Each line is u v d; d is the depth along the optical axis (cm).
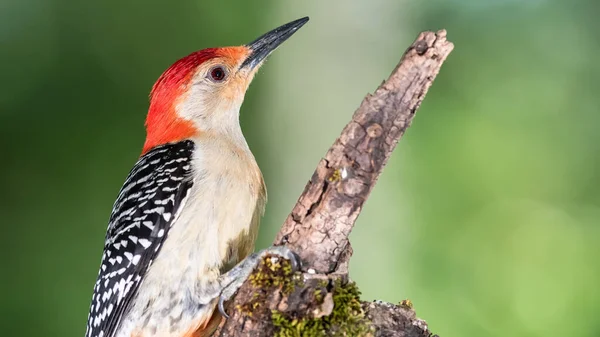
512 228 1577
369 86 1661
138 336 643
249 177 664
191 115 732
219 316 645
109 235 688
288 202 1605
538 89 1775
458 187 1633
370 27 1669
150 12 1513
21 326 1285
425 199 1611
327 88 1650
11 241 1338
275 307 533
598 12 1833
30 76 1455
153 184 653
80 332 1309
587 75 1809
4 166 1378
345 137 525
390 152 526
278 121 1636
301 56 1650
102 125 1448
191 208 635
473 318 1480
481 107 1727
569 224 1605
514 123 1714
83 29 1495
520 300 1495
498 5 1825
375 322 566
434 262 1550
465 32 1797
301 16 1647
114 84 1480
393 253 1546
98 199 1393
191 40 1517
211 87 744
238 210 644
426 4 1786
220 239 634
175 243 631
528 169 1677
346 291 539
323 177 529
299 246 536
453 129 1688
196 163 654
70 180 1396
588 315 1473
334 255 538
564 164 1691
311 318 532
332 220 530
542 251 1543
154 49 1504
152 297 634
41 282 1321
